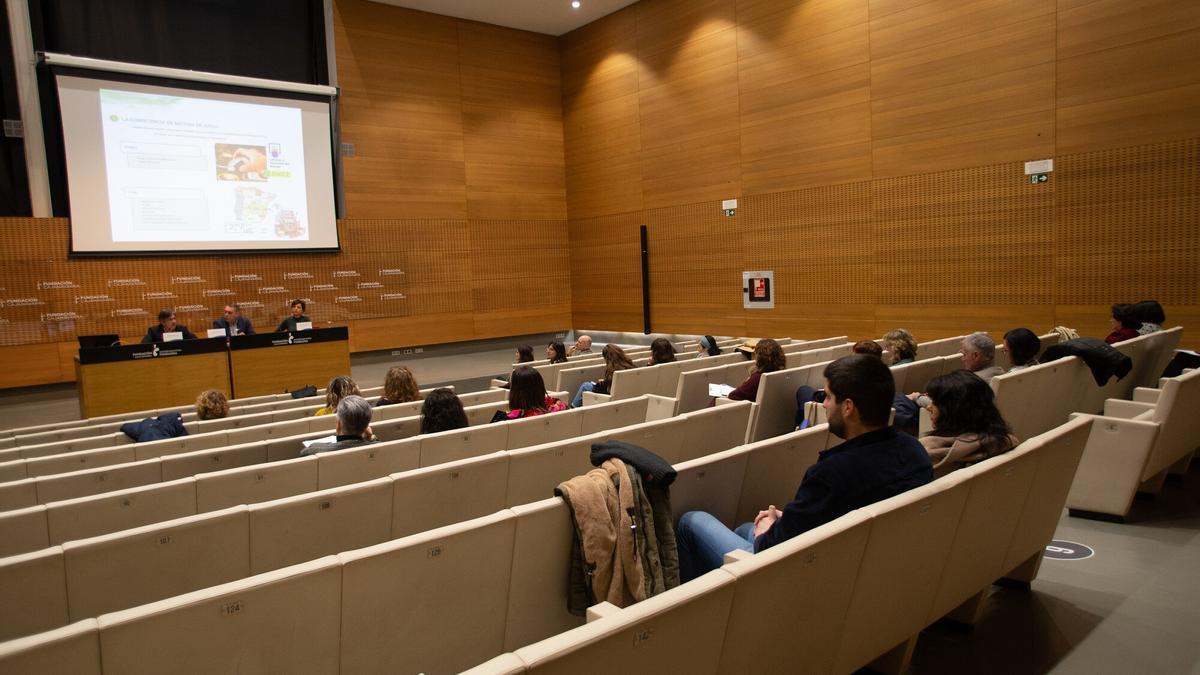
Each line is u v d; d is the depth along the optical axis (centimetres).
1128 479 392
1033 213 891
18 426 891
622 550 220
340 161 1302
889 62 1014
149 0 1126
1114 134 823
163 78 1124
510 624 221
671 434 375
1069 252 865
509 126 1485
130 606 230
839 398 235
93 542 221
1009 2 896
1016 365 475
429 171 1393
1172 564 338
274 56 1234
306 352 931
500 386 748
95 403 795
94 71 1072
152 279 1137
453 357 1408
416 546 195
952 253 970
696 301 1318
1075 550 361
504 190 1487
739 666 173
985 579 271
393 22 1341
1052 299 883
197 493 307
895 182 1020
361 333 1330
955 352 755
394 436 446
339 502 270
